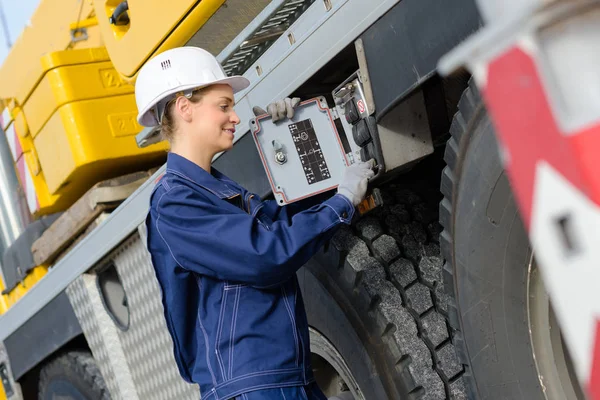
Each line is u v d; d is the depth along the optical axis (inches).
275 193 96.6
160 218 89.7
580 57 37.1
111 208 151.8
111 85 157.0
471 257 87.3
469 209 86.0
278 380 87.2
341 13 91.4
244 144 107.7
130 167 160.7
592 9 36.6
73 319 155.3
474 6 75.5
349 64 99.3
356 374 108.2
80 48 164.6
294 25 98.7
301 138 98.4
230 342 88.0
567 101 36.7
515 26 36.6
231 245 85.5
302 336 91.0
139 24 131.1
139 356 139.7
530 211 38.5
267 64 103.5
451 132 86.2
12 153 181.6
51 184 165.2
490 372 88.6
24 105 166.4
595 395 37.5
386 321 103.1
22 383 184.1
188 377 95.0
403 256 105.7
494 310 86.4
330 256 108.3
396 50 86.0
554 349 82.4
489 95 39.0
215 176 97.2
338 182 98.0
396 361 102.7
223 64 110.9
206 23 121.6
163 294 93.8
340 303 108.4
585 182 35.4
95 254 142.8
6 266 188.9
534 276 81.4
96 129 153.8
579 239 36.7
